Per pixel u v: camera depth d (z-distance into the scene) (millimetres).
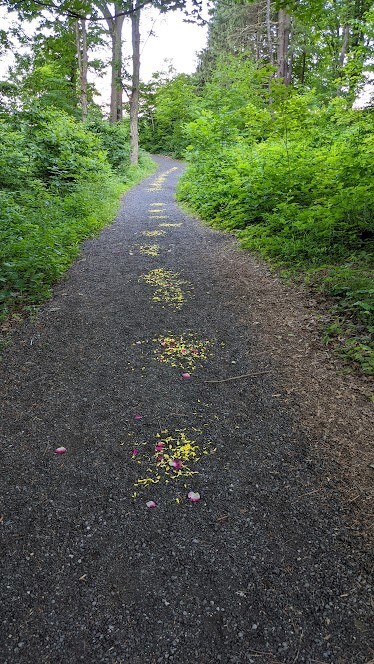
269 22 19156
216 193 10453
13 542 2031
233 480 2436
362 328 3975
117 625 1671
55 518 2174
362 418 2898
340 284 4789
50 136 11492
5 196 8141
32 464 2547
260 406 3113
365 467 2480
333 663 1548
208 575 1878
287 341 4043
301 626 1669
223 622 1685
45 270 5871
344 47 19734
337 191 6684
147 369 3639
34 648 1589
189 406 3133
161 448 2697
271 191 7996
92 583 1838
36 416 3000
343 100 12180
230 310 4855
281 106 9492
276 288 5344
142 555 1973
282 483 2402
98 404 3152
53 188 10711
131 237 8555
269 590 1809
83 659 1556
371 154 7105
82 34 21000
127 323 4543
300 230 6496
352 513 2184
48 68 19062
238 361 3764
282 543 2031
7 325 4422
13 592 1792
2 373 3541
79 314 4750
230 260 6750
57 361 3760
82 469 2518
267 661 1555
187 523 2150
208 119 13695
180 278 5984
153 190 17172
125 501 2289
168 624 1676
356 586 1820
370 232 6191
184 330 4383
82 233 8367
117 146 19422
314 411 3018
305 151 8500
